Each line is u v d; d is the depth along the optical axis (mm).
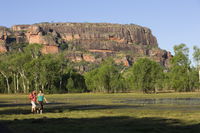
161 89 170250
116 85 156500
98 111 36375
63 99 80312
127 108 41094
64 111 37281
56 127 20969
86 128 20500
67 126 21516
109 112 34406
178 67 136125
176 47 136375
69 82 157125
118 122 24016
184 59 135000
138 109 38750
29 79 147625
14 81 153000
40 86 152000
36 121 24328
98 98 84188
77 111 36875
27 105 51906
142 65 136000
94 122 24094
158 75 137750
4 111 38594
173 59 137750
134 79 138500
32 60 140000
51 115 31391
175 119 25656
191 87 144125
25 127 21031
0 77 160000
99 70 163500
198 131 18922
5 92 159875
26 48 149125
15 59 144250
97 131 19125
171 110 36281
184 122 23594
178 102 55594
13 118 28562
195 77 137875
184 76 136375
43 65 141125
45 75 140625
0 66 148125
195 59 133625
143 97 87188
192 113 31406
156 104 49938
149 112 33469
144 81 136625
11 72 157250
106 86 161500
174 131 19016
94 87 164625
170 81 141500
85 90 173625
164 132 18703
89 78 169750
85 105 50281
